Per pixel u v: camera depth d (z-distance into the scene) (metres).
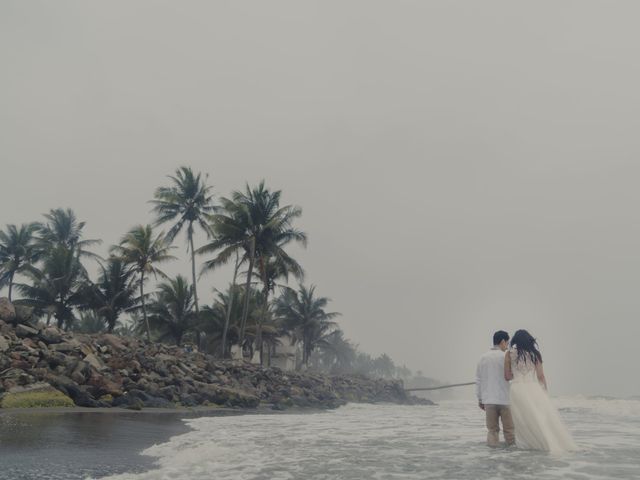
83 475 4.42
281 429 10.16
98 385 15.27
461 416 17.30
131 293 40.53
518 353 6.91
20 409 11.38
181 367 22.05
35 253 46.47
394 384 57.12
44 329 17.23
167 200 42.28
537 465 5.15
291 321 59.84
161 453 6.03
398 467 5.06
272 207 37.84
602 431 9.93
